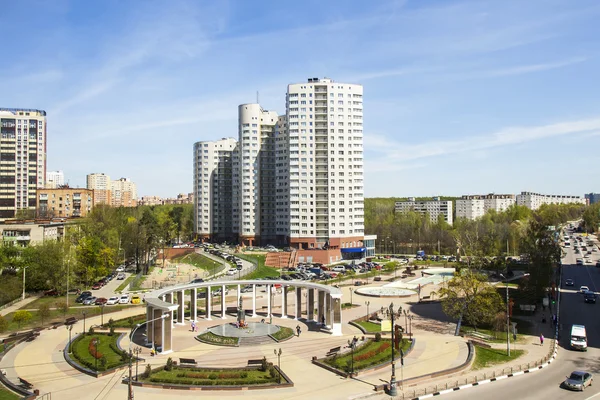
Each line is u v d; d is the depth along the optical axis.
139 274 175.88
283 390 62.41
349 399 59.16
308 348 81.94
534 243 120.44
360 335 91.00
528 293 123.06
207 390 62.22
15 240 175.88
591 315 107.50
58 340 88.62
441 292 97.56
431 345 82.75
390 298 133.88
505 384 64.81
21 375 68.56
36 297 132.88
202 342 86.31
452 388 62.47
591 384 64.25
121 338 88.44
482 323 99.44
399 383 63.66
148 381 64.31
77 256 149.00
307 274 173.25
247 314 111.50
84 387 63.44
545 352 79.06
